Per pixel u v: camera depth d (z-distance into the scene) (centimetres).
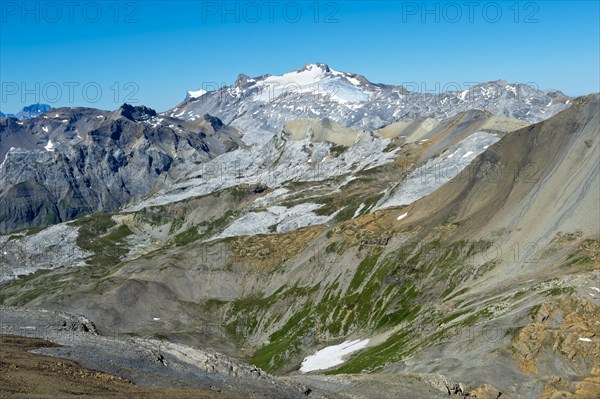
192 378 7569
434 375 10600
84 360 7175
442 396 9869
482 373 11488
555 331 12238
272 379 8531
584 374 11562
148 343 8825
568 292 13688
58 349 7444
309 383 9462
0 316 9844
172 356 8438
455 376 11475
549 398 10769
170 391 6525
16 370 6116
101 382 6319
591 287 13800
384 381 10094
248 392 7500
